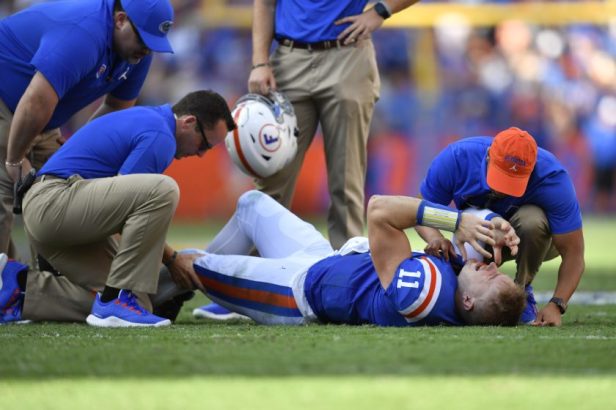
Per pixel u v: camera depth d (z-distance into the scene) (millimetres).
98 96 19406
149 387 10969
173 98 57062
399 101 59750
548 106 61656
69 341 14609
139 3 18047
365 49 22016
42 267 19641
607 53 62125
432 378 11406
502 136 16016
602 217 62844
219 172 55500
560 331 15578
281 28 22219
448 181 16812
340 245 22266
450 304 16000
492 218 16062
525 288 17469
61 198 17109
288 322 17328
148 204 16781
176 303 18781
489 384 11062
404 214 15938
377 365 12203
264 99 21344
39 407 10031
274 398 10320
